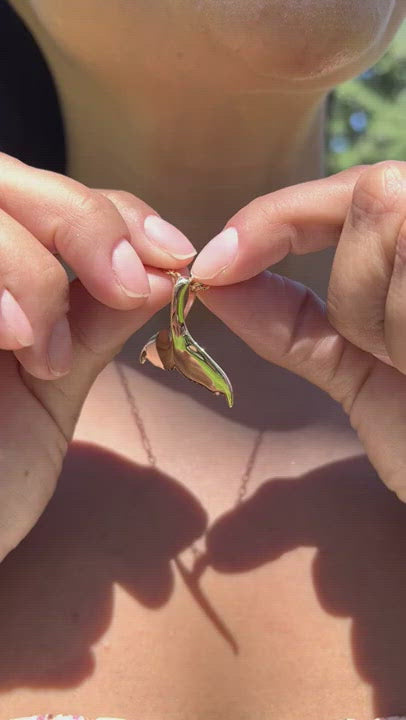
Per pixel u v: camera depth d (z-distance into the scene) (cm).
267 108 26
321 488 26
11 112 29
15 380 23
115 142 28
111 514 25
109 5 22
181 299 21
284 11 22
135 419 27
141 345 28
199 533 25
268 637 23
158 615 23
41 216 20
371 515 25
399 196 19
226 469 26
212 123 26
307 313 23
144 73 24
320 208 21
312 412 28
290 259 29
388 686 23
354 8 22
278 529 25
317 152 30
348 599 24
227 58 23
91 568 24
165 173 27
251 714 22
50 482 23
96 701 22
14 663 23
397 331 20
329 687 23
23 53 28
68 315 22
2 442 23
